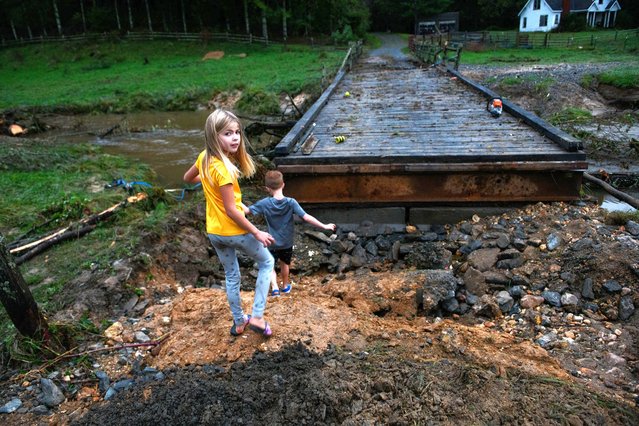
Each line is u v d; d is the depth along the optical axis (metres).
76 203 7.51
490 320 4.40
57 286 4.91
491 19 56.84
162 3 46.97
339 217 6.66
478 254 5.29
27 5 49.25
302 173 6.41
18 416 3.16
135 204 7.56
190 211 6.97
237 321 3.62
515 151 6.43
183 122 19.41
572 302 4.35
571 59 26.03
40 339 3.68
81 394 3.36
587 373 3.42
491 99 10.07
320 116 9.76
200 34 40.72
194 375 3.31
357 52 27.36
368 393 3.02
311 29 44.31
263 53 36.03
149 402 3.06
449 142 7.16
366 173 6.29
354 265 5.79
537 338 3.98
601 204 7.80
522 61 26.38
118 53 39.41
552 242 5.20
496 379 3.16
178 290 5.24
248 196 8.11
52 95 26.08
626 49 29.41
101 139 15.87
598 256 4.67
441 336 3.77
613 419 2.87
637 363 3.50
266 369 3.29
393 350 3.56
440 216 6.38
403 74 17.30
